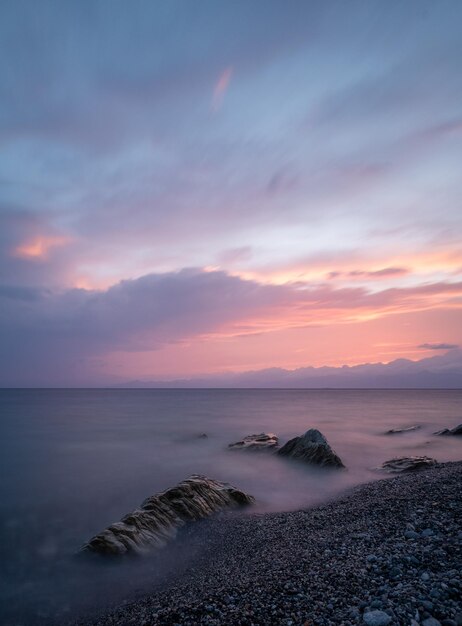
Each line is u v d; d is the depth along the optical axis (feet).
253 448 128.36
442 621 25.86
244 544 53.42
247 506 72.95
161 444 148.25
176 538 58.13
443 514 48.80
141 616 34.45
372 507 58.39
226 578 40.75
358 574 34.68
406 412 300.81
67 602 41.39
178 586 41.83
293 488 86.22
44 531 64.28
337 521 55.47
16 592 43.70
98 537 53.47
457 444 139.23
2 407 382.42
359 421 228.02
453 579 31.19
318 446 110.42
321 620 27.86
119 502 80.53
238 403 467.52
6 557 53.31
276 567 40.47
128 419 247.91
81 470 107.45
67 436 170.09
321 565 38.37
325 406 394.73
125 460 119.75
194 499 67.87
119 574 47.52
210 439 160.35
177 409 350.64
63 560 52.03
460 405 408.26
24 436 170.50
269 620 28.94
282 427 198.90
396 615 26.89
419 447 134.82
